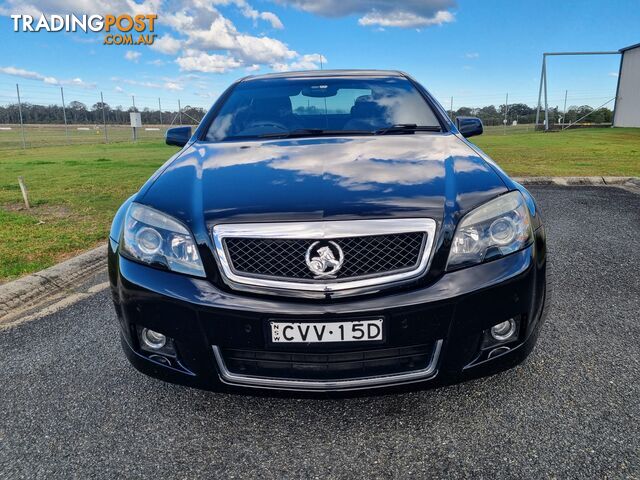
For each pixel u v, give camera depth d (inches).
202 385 74.5
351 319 68.2
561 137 792.3
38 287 138.3
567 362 91.2
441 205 73.9
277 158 93.5
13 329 115.7
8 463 70.1
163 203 79.9
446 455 68.5
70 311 125.6
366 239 70.4
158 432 76.2
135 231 78.4
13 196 294.2
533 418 75.4
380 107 120.3
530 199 87.6
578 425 73.2
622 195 261.6
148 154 653.3
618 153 478.9
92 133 1558.8
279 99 124.9
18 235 194.5
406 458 68.4
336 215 71.3
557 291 126.3
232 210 74.7
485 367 73.5
